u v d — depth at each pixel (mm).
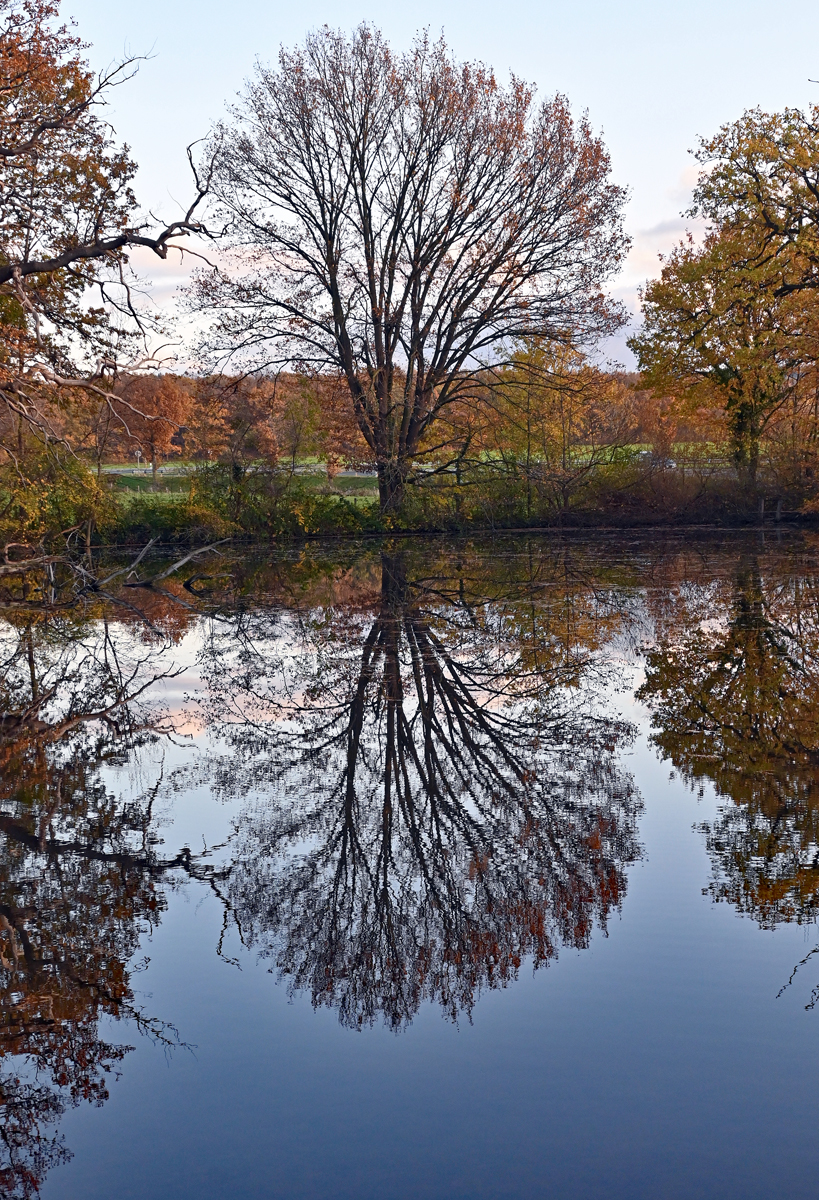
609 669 10969
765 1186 2699
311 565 25375
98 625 16078
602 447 34438
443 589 19000
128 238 16516
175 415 55500
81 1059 3537
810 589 17000
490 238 30875
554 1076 3297
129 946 4504
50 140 19219
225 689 10758
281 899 5035
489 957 4242
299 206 30828
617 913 4613
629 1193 2693
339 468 36750
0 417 24391
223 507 32188
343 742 8375
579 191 30328
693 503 33688
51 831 6223
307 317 30344
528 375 33469
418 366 32406
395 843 5859
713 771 7070
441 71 29906
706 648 11922
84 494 25594
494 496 34500
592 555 25359
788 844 5480
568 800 6547
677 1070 3297
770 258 31062
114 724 9281
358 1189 2746
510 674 10953
